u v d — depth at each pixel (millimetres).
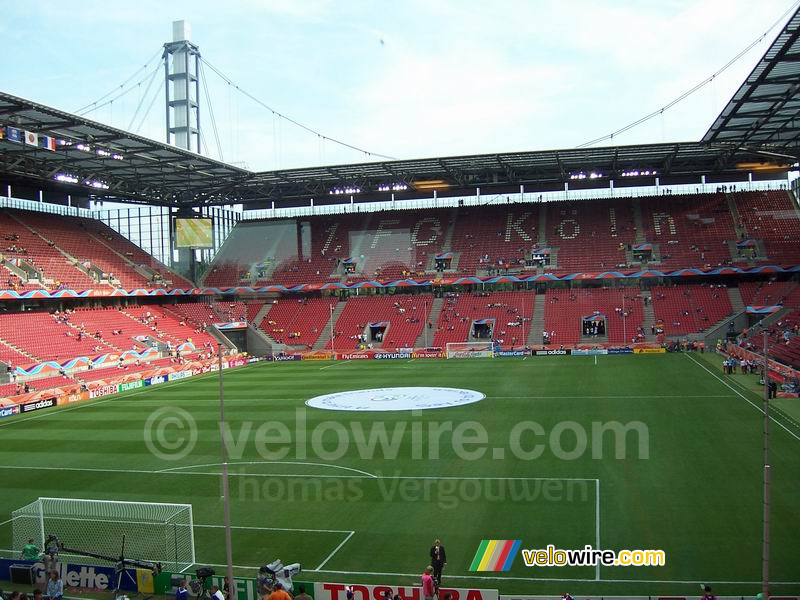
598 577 23328
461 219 111625
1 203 91188
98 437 46469
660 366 71438
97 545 27000
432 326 95625
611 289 96500
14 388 60469
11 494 34250
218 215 112875
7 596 21453
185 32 107500
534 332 91312
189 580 24000
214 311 102125
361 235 111688
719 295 91500
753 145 78938
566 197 111938
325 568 24750
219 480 35250
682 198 106688
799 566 23500
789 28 43219
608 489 31781
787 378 57594
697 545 25438
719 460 35719
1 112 55656
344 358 92250
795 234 95562
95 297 87000
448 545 26266
